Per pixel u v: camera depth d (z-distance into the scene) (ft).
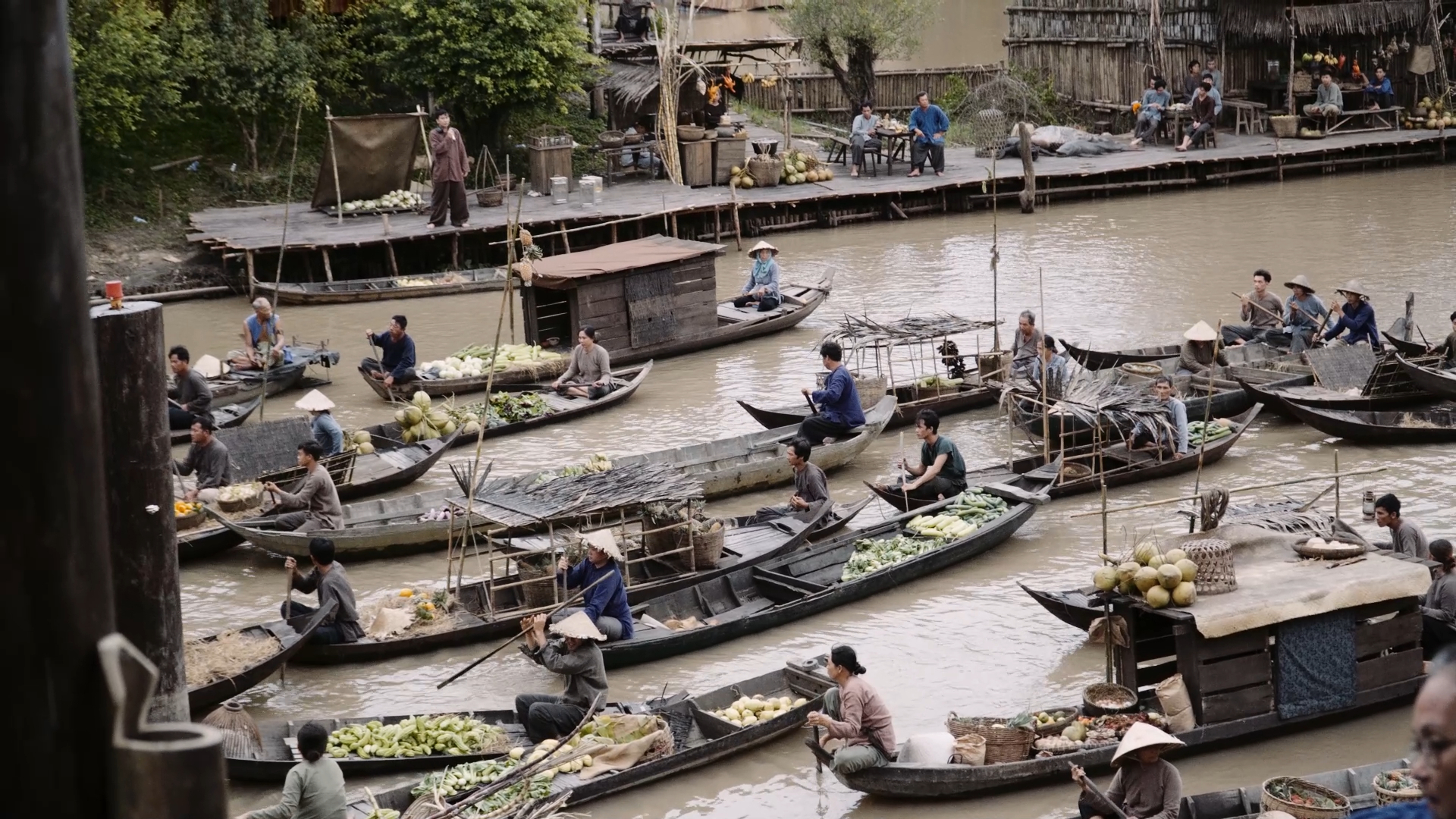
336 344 91.25
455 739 41.24
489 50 119.75
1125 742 34.17
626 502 50.75
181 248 109.91
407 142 112.78
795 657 48.55
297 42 120.37
